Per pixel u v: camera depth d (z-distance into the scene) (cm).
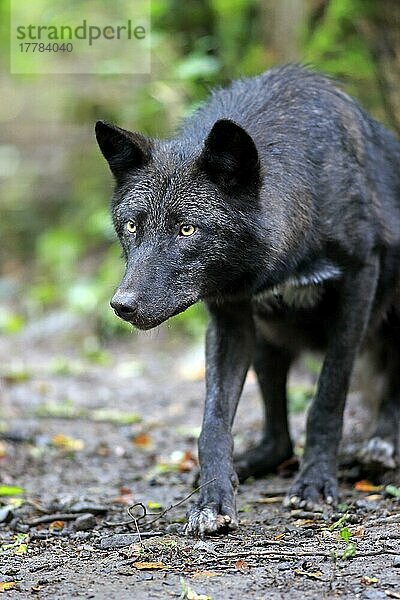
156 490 965
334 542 712
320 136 856
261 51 1684
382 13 1412
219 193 767
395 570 636
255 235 779
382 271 927
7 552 734
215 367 843
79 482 1017
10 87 2830
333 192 843
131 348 1852
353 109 916
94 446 1191
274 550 694
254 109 862
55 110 2653
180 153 791
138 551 706
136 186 782
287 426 1006
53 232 2347
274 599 591
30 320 2084
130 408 1424
